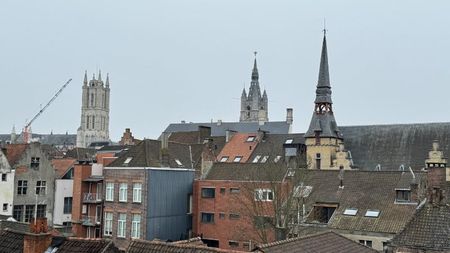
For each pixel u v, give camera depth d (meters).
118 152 72.50
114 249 23.50
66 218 65.44
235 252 21.33
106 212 57.06
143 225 54.03
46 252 23.59
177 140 82.38
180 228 57.66
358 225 44.00
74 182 60.22
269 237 49.06
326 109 70.44
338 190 49.19
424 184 44.53
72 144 174.62
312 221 46.72
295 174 49.50
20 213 60.78
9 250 24.64
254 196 50.72
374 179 49.03
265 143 74.62
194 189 59.06
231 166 59.19
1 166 58.81
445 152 62.78
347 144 70.50
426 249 26.84
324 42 72.38
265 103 169.38
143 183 54.72
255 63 170.00
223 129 99.81
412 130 67.06
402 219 43.12
